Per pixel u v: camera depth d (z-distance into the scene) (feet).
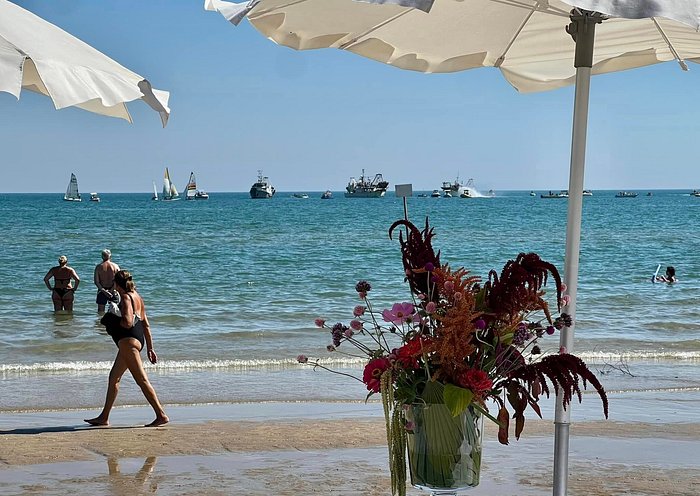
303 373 45.47
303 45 15.10
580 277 108.78
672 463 25.02
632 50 16.74
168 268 117.60
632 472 23.88
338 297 87.04
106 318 31.35
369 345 55.36
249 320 70.33
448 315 11.24
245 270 115.24
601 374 45.16
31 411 35.06
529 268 11.33
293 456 25.98
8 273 110.32
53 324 65.72
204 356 51.96
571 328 13.56
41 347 55.16
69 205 450.71
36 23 13.92
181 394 39.19
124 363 31.22
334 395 38.96
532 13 15.11
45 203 496.64
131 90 13.64
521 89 18.11
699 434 29.30
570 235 13.71
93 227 223.10
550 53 17.02
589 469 24.17
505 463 24.77
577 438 28.45
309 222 253.85
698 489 22.09
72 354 53.06
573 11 13.85
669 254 150.10
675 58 16.83
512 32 15.88
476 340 11.39
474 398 11.29
